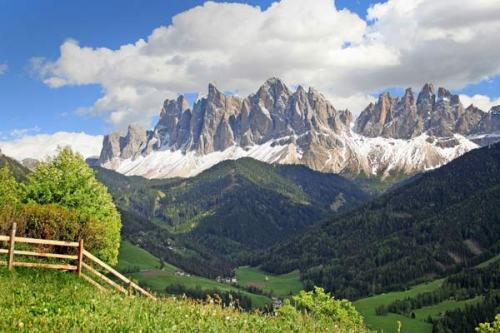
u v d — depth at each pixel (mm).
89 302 19375
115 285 27625
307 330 19797
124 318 16688
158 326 16016
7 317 15523
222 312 20094
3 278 23953
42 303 18594
